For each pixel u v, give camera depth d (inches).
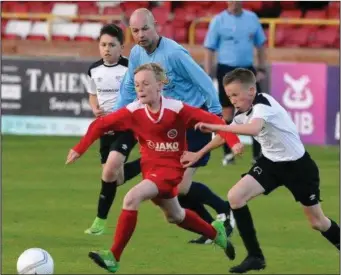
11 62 1690.5
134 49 855.7
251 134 724.7
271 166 762.8
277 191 1200.2
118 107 880.9
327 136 1567.4
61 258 802.8
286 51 1756.9
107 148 948.0
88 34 1968.5
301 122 1581.0
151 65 732.7
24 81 1688.0
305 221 994.7
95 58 1665.8
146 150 751.7
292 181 763.4
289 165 757.3
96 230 906.1
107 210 904.9
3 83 1696.6
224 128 722.2
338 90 1560.0
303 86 1571.1
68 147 1557.6
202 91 845.2
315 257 824.3
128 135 886.4
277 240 897.5
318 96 1566.2
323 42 1876.2
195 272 757.3
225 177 1280.8
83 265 777.6
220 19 1375.5
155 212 1042.1
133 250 841.5
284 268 780.0
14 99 1695.4
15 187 1192.8
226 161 1405.0
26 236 895.1
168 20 1980.8
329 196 1141.1
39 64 1679.4
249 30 1373.0
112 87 968.3
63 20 1995.6
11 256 807.7
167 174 740.0
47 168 1353.3
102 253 724.0
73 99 1670.8
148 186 732.0
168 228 947.3
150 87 726.5
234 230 946.1
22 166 1365.7
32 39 2000.5
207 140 869.8
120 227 727.1
